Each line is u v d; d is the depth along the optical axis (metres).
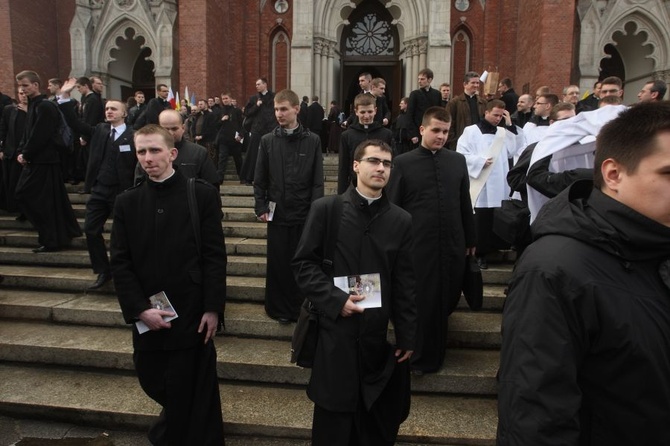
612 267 1.28
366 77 7.45
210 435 2.72
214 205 2.75
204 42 15.14
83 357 3.79
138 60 19.39
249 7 17.88
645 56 14.62
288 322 4.06
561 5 13.51
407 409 2.50
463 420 3.16
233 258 5.32
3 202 6.76
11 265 5.53
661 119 1.22
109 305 4.45
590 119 3.21
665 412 1.21
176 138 4.06
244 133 10.70
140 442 3.09
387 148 2.39
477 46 17.08
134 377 3.71
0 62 16.23
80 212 6.75
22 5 16.72
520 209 3.74
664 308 1.25
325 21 16.58
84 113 7.84
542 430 1.22
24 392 3.44
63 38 18.72
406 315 2.46
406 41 16.36
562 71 13.60
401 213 2.51
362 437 2.36
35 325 4.34
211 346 2.80
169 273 2.60
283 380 3.57
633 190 1.26
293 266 2.48
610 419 1.26
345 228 2.42
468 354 3.84
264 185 4.22
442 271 3.46
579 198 1.47
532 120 5.53
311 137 4.22
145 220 2.61
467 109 6.31
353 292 2.37
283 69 18.00
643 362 1.21
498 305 4.38
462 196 3.62
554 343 1.25
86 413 3.22
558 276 1.28
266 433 3.09
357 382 2.30
